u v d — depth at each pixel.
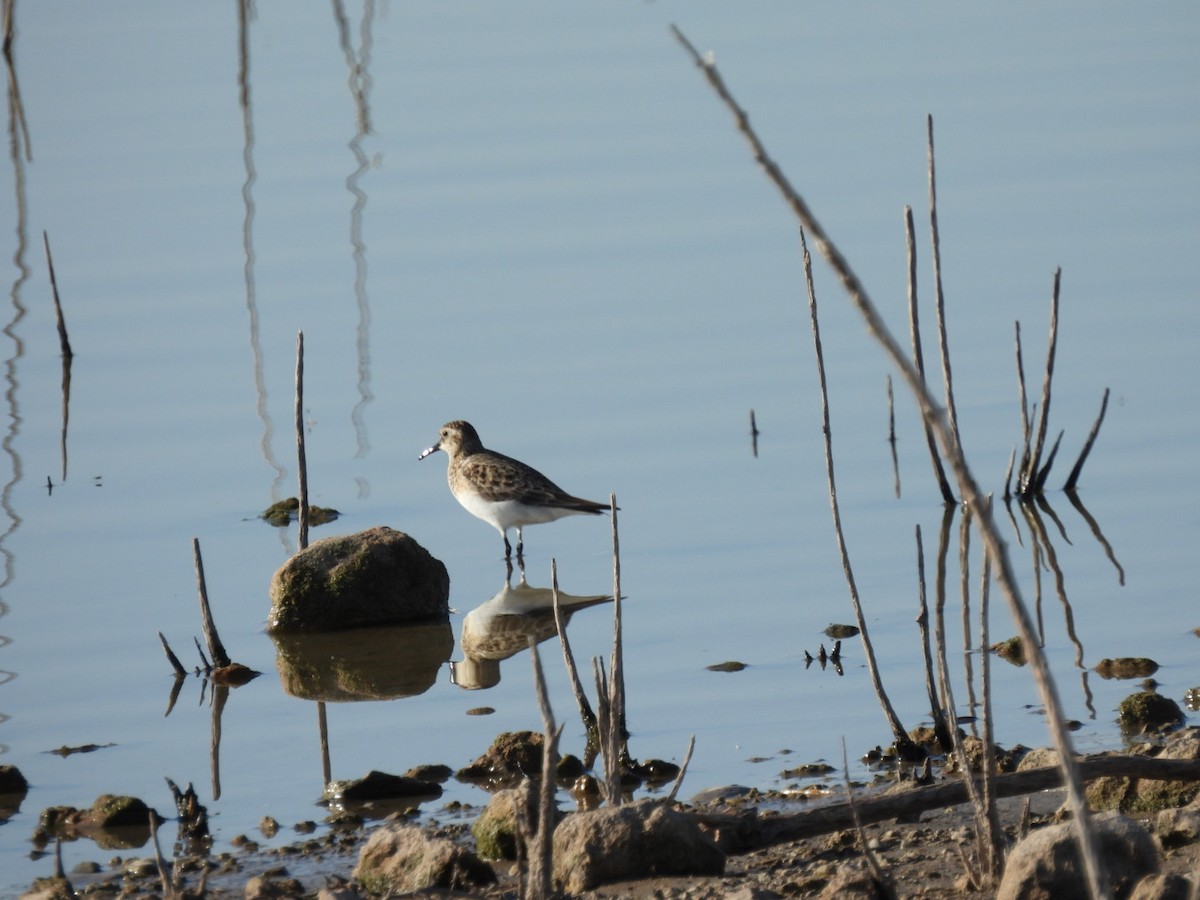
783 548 18.52
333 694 15.30
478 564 19.00
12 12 36.47
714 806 11.96
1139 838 8.41
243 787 13.10
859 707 14.23
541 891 8.00
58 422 22.83
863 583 17.36
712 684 14.91
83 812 12.45
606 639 16.31
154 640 16.62
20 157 34.19
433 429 22.47
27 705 15.05
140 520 19.80
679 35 4.85
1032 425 21.69
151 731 14.45
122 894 10.66
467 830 11.72
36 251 29.52
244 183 32.16
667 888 9.52
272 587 17.17
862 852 10.43
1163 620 15.91
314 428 22.58
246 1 39.28
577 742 13.77
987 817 9.27
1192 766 10.71
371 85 37.28
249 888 10.38
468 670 15.79
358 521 20.03
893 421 21.77
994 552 5.04
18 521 19.70
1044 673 5.08
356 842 11.67
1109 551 18.00
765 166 4.84
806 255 13.08
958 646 15.55
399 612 17.30
